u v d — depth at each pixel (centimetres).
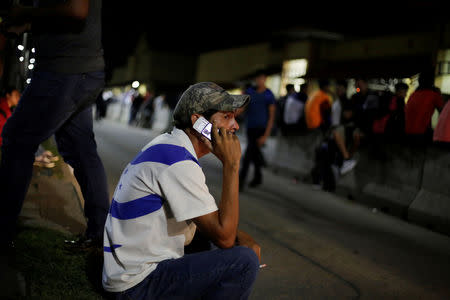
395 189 713
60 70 298
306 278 398
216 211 231
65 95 301
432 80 693
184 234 243
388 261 473
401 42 1717
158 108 2328
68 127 333
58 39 295
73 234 377
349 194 803
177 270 235
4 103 522
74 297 271
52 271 296
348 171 816
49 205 447
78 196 495
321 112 884
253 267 240
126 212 233
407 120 697
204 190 230
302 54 2047
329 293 371
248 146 787
